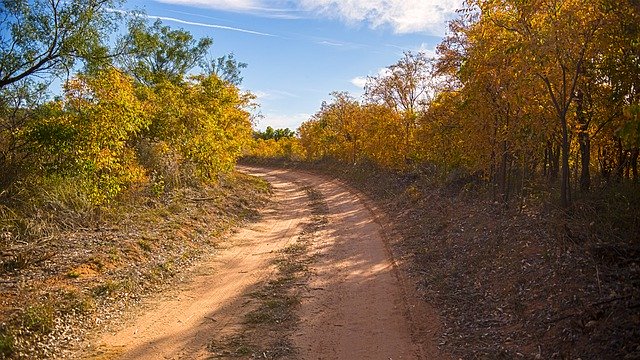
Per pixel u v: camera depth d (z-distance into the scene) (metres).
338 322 9.15
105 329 8.83
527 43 10.22
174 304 10.23
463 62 15.04
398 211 20.78
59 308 9.02
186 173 22.31
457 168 20.86
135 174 15.27
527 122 13.19
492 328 8.16
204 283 11.72
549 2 10.04
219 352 7.90
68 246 12.06
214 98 24.66
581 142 12.18
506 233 12.20
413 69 27.81
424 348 7.89
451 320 8.86
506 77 12.45
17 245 11.45
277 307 9.98
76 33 13.27
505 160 15.08
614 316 6.85
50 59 13.49
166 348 8.09
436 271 11.74
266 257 14.23
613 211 9.73
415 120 27.05
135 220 15.25
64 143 13.03
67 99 13.73
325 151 49.53
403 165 27.97
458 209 17.00
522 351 7.14
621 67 10.64
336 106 42.38
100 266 11.30
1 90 13.71
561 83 11.23
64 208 13.52
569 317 7.39
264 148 65.56
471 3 11.96
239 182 30.73
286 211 23.88
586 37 9.81
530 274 9.45
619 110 10.89
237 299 10.54
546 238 10.58
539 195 13.95
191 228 16.34
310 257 14.18
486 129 15.09
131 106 14.26
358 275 12.20
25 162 13.48
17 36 12.90
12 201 12.75
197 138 21.81
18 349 7.61
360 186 31.69
